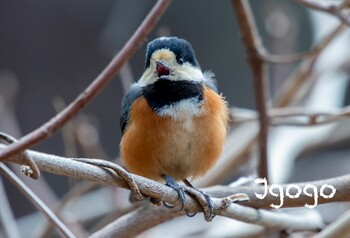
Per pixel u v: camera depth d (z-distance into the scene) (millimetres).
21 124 17391
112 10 17703
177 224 11555
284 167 11492
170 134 7699
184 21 18328
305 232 8742
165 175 8047
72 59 17828
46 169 5648
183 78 7809
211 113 7852
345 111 9578
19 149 5254
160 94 7762
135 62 17109
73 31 17812
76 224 10039
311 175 15484
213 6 18359
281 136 12016
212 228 10633
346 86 14641
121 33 17156
